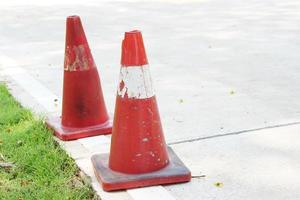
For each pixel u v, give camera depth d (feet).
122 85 14.14
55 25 42.83
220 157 15.74
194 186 13.98
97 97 17.95
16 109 20.52
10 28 42.83
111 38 35.50
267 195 13.39
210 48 30.68
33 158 15.83
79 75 17.62
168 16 42.60
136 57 13.97
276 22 36.65
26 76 26.99
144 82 14.06
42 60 30.66
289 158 15.42
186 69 26.45
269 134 17.21
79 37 17.66
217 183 13.97
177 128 18.30
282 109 19.58
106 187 13.79
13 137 17.63
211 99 21.39
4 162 15.83
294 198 13.17
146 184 13.96
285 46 29.76
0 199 13.61
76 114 17.75
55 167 15.33
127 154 14.15
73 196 13.57
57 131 17.72
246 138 17.02
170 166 14.53
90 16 45.47
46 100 22.41
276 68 25.43
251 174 14.55
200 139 17.19
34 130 18.10
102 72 26.91
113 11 47.42
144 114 14.05
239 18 39.09
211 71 25.73
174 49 31.12
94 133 17.65
